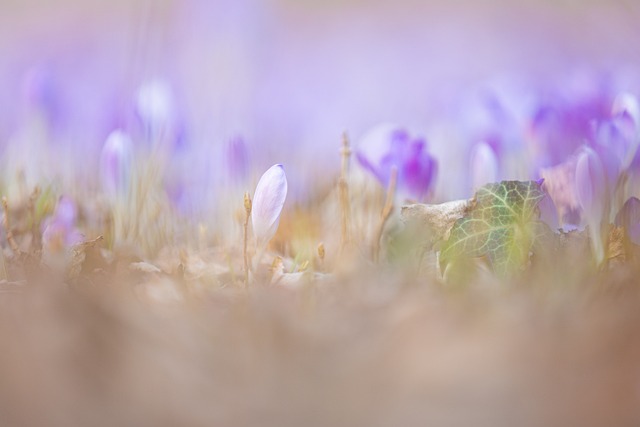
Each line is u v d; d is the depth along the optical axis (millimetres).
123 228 1207
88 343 1030
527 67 3074
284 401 1003
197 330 1043
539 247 1101
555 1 3061
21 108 2135
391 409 999
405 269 1124
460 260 1102
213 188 1281
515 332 1034
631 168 1166
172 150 1274
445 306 1056
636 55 1663
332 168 1448
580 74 1498
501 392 1003
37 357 1021
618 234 1113
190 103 1843
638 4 1667
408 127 2232
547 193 1109
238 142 1237
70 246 1137
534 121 1258
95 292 1068
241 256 1173
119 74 2570
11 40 3721
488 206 1101
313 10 4250
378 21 4223
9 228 1153
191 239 1223
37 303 1055
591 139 1163
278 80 2992
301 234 1211
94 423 994
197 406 1000
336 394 1001
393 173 1164
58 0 4027
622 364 1017
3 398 1004
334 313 1060
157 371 1017
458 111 1699
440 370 1014
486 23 3904
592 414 994
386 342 1032
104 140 1441
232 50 2162
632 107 1164
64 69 3266
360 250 1157
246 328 1041
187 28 2176
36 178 1323
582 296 1066
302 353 1025
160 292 1098
